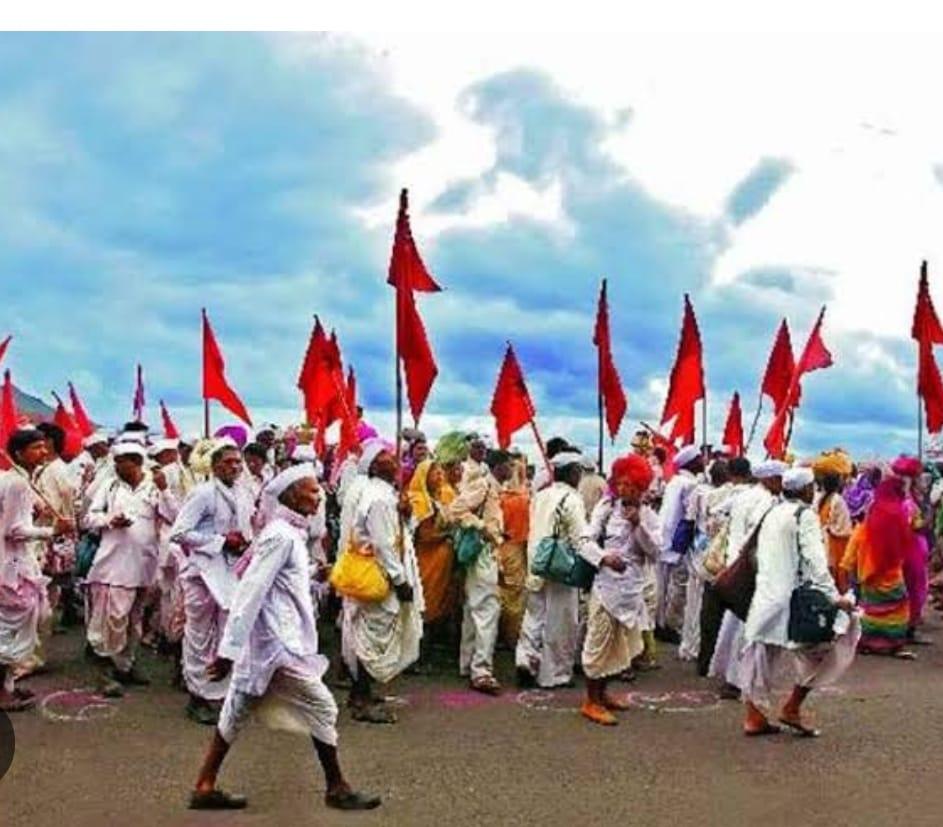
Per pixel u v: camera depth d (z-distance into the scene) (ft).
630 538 32.30
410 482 39.14
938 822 23.59
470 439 39.17
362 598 31.09
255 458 38.81
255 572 23.63
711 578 35.99
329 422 47.67
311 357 48.01
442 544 38.40
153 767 26.99
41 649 36.81
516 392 41.68
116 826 23.00
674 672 38.83
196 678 30.96
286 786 25.68
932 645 45.32
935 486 55.31
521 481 41.83
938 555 54.80
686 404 46.42
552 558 34.42
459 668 38.50
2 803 24.38
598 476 43.45
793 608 29.68
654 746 29.45
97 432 48.26
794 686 30.68
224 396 44.88
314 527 39.68
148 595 36.47
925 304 47.39
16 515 31.55
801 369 40.91
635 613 32.09
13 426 38.11
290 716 23.98
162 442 39.34
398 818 23.62
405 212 35.24
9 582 31.37
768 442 40.50
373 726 31.17
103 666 35.65
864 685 37.32
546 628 36.14
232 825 23.06
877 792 25.62
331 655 40.22
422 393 34.91
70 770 26.73
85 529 36.24
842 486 48.34
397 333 34.88
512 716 32.55
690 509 41.86
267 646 23.61
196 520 31.32
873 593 43.11
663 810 24.32
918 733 30.89
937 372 47.03
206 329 44.98
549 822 23.52
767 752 28.94
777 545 30.22
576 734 30.60
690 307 46.62
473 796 25.14
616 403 43.73
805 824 23.47
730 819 23.77
